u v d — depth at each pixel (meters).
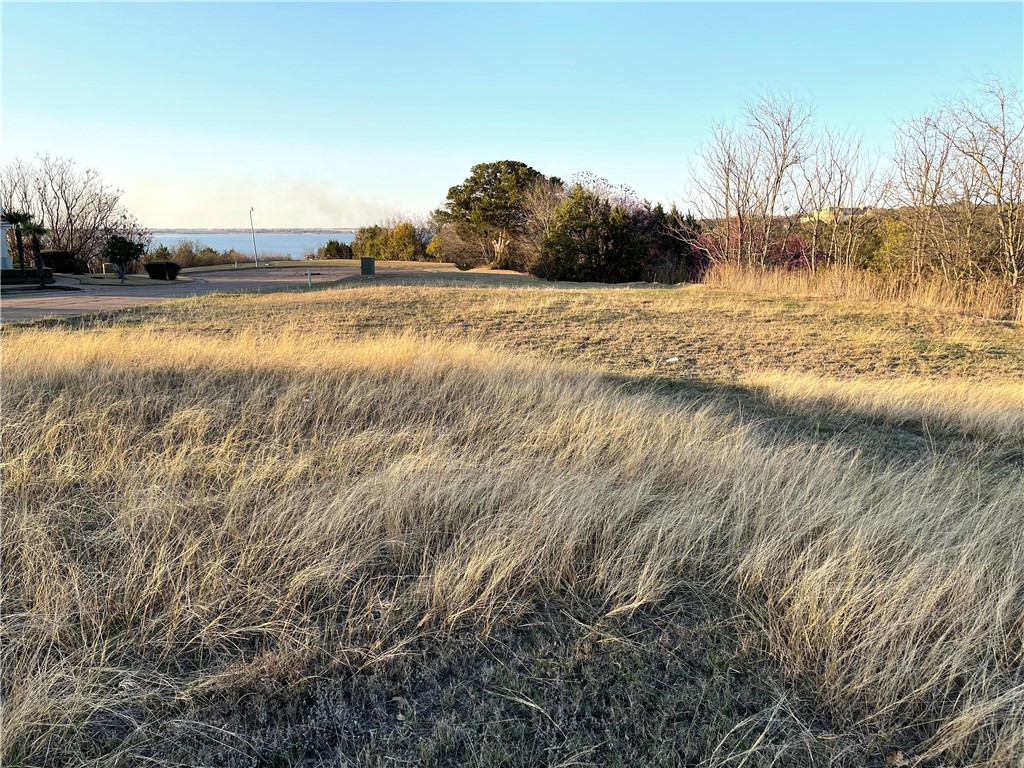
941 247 18.11
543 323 13.03
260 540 3.09
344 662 2.39
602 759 2.04
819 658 2.47
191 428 4.82
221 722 2.11
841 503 3.78
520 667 2.44
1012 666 2.55
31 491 3.65
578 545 3.22
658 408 6.16
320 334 10.87
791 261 26.05
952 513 3.87
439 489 3.67
